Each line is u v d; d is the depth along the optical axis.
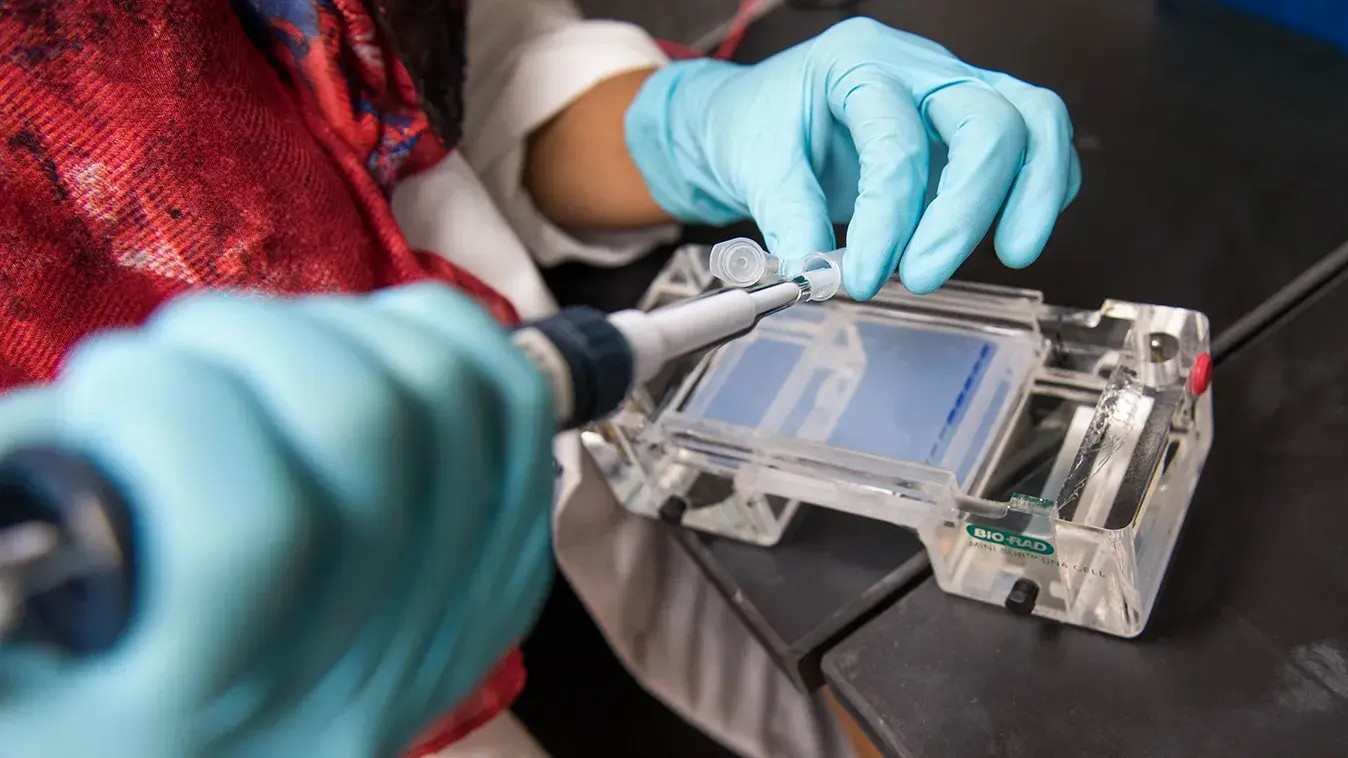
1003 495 0.58
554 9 0.95
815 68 0.64
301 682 0.24
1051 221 0.55
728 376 0.69
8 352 0.52
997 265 0.75
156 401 0.21
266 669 0.22
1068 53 0.92
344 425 0.23
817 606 0.62
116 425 0.21
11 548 0.19
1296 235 0.71
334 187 0.63
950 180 0.54
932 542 0.59
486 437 0.26
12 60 0.50
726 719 0.82
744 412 0.66
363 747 0.26
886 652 0.58
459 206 0.77
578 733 1.00
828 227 0.60
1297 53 0.85
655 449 0.68
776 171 0.62
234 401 0.22
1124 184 0.79
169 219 0.55
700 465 0.66
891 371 0.66
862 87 0.60
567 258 0.90
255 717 0.23
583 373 0.31
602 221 0.89
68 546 0.19
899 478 0.58
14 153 0.51
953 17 0.99
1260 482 0.59
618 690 1.01
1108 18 0.94
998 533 0.55
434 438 0.25
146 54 0.53
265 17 0.63
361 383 0.23
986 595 0.58
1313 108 0.80
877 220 0.54
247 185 0.57
